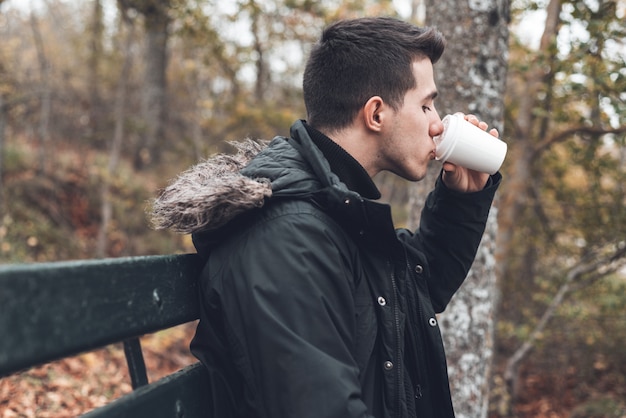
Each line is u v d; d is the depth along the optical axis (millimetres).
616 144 6164
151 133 12836
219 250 1282
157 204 1311
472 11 3438
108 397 5426
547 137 7504
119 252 10078
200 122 10648
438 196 1646
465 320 3486
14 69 11773
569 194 7875
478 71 3434
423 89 1468
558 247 8102
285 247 1210
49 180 10648
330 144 1425
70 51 14078
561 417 8023
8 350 773
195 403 1270
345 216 1287
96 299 962
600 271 7480
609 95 5273
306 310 1174
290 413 1118
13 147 10727
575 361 8859
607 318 7699
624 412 7727
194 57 10930
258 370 1175
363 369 1284
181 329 7688
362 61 1428
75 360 5809
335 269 1229
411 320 1431
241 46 9844
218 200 1219
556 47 5367
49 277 856
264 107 10344
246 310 1191
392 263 1362
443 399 1443
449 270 1659
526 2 6266
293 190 1279
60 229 9898
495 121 3492
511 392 7324
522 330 7105
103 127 12875
